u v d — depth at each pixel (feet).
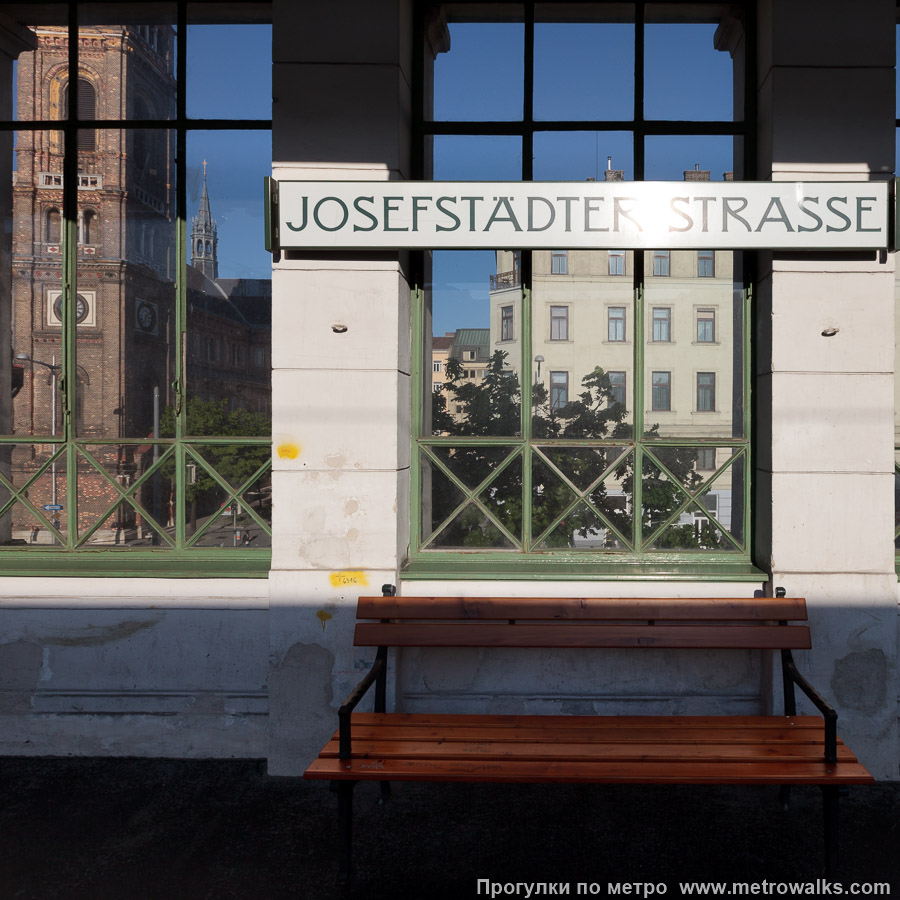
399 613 13.64
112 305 15.88
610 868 11.42
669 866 11.47
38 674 15.20
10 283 15.84
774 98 14.35
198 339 15.84
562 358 15.76
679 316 15.61
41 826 12.69
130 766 14.84
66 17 16.06
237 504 15.80
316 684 14.61
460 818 12.94
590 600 13.60
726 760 11.18
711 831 12.46
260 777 14.47
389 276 14.49
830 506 14.30
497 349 15.85
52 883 11.14
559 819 12.85
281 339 14.51
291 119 14.53
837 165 14.34
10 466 15.87
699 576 14.71
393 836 12.36
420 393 15.84
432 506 15.89
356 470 14.55
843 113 14.32
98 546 15.87
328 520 14.60
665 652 14.83
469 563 15.64
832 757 11.00
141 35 15.97
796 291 14.29
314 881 11.19
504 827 12.62
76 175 15.87
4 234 15.84
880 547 14.30
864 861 11.55
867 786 14.03
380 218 14.11
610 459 15.74
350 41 14.48
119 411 15.90
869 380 14.25
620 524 15.75
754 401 15.47
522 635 13.44
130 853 11.91
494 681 14.92
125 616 15.14
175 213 15.89
